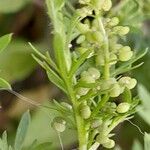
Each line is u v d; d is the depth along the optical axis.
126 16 0.16
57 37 0.08
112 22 0.10
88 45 0.10
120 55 0.09
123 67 0.10
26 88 0.26
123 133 0.23
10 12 0.26
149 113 0.13
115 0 0.18
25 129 0.11
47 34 0.24
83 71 0.10
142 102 0.13
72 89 0.09
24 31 0.27
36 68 0.26
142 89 0.13
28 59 0.25
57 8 0.09
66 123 0.10
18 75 0.25
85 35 0.09
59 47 0.08
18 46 0.25
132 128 0.23
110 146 0.09
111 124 0.10
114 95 0.09
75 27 0.09
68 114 0.09
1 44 0.09
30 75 0.26
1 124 0.26
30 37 0.27
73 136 0.23
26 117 0.11
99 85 0.09
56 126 0.10
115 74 0.10
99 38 0.09
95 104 0.09
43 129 0.23
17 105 0.26
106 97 0.09
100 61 0.09
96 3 0.09
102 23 0.10
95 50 0.09
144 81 0.20
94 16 0.09
